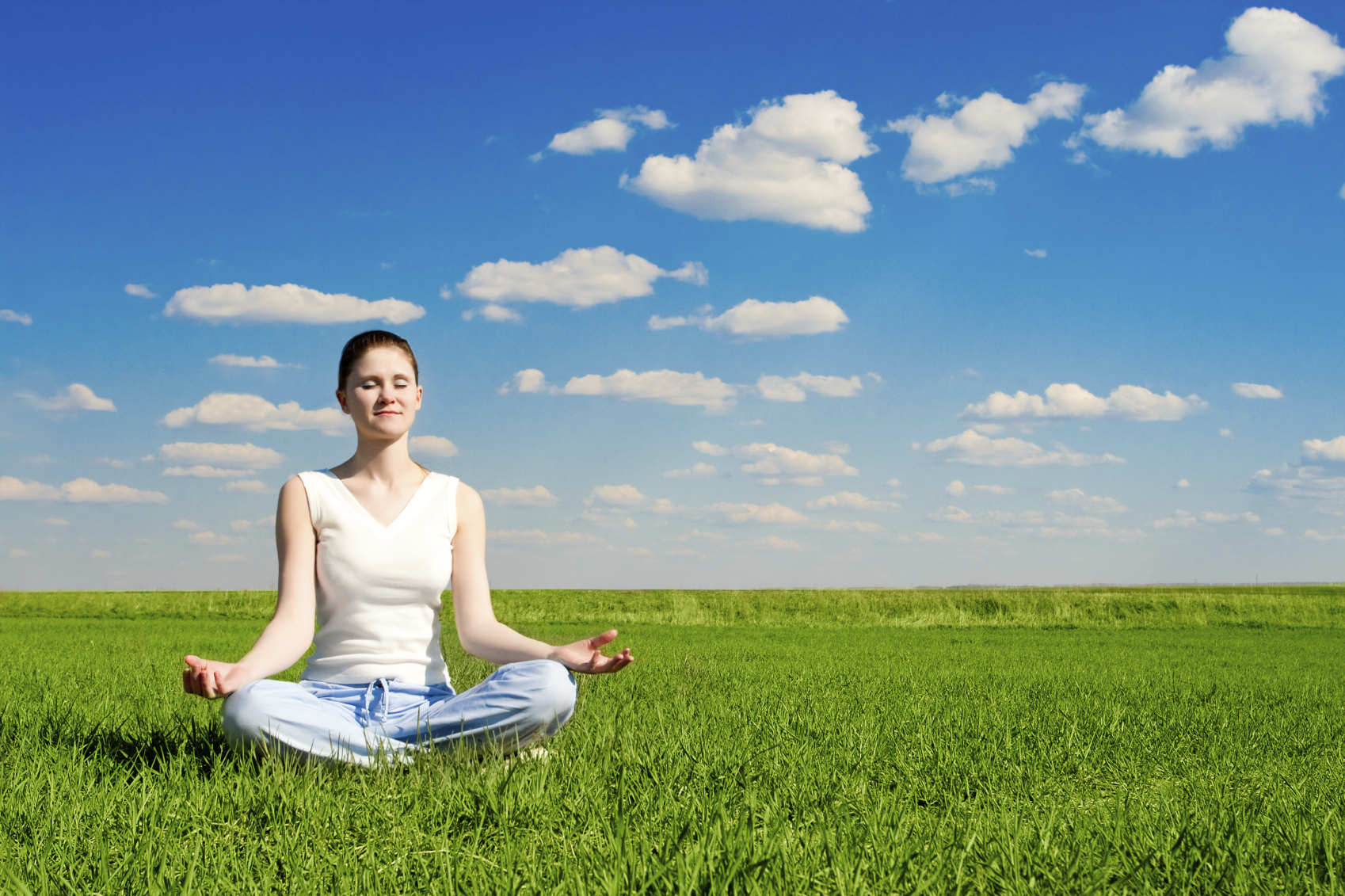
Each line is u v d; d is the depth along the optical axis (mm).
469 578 3832
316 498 3623
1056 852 2430
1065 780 3705
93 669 8273
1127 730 4742
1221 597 27156
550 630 20609
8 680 7184
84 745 3666
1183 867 2326
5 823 2604
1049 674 8930
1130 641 17844
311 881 2168
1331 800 3207
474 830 2611
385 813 2678
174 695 6043
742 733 4387
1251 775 3850
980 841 2539
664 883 2098
